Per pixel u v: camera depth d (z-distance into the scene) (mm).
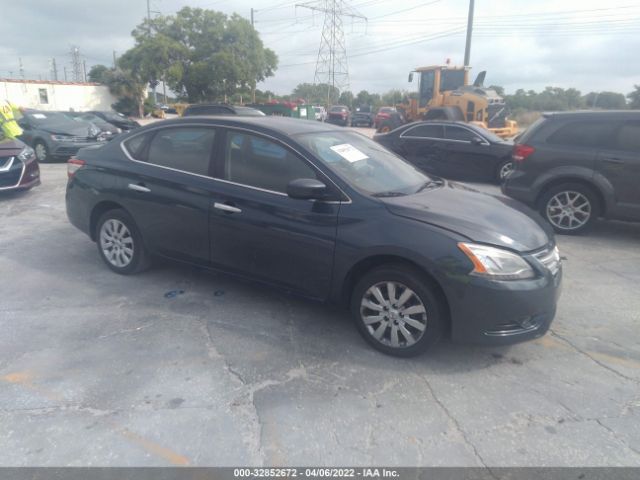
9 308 4305
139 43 40344
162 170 4566
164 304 4418
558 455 2697
